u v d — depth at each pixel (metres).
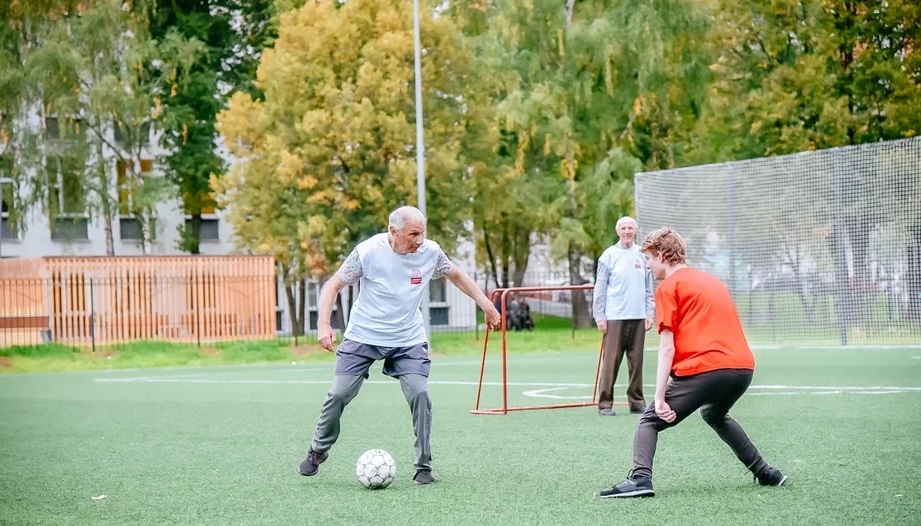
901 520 5.73
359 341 7.34
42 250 45.09
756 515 5.90
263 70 31.95
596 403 12.79
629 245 11.90
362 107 30.30
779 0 33.41
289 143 31.61
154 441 10.30
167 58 37.06
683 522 5.75
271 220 31.83
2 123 34.78
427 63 31.62
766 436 9.49
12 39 34.28
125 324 29.34
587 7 35.56
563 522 5.84
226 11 42.50
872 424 10.25
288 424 11.66
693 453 8.47
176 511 6.53
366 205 31.59
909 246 21.78
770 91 33.59
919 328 21.78
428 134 31.52
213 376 21.64
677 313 6.38
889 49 32.84
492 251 42.84
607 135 35.47
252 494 7.05
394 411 12.85
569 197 35.06
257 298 30.50
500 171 34.75
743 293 24.02
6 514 6.57
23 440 10.60
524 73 35.34
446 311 43.31
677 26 34.06
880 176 22.08
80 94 35.12
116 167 38.28
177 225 42.50
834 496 6.45
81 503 6.91
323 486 7.30
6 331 29.58
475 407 12.99
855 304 22.53
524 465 8.09
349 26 31.09
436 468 8.01
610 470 7.78
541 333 33.19
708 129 36.25
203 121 40.41
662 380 6.34
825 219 22.84
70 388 18.59
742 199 23.92
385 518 6.09
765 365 19.55
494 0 36.03
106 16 34.56
